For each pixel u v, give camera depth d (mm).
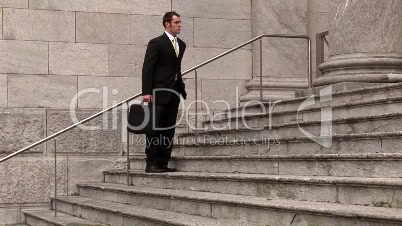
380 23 11336
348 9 11484
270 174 9328
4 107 13969
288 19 15531
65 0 14523
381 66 11281
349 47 11461
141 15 15016
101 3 14758
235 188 9156
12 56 14117
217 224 7805
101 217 10617
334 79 11398
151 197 10281
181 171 11695
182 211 9367
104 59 14695
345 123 9523
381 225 6066
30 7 14289
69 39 14500
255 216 7832
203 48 15375
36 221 12305
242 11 15672
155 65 11383
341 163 8164
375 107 9594
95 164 14164
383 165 7621
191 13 15375
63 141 14055
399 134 8008
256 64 15438
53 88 14312
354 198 7223
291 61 15469
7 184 13633
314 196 7766
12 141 13789
